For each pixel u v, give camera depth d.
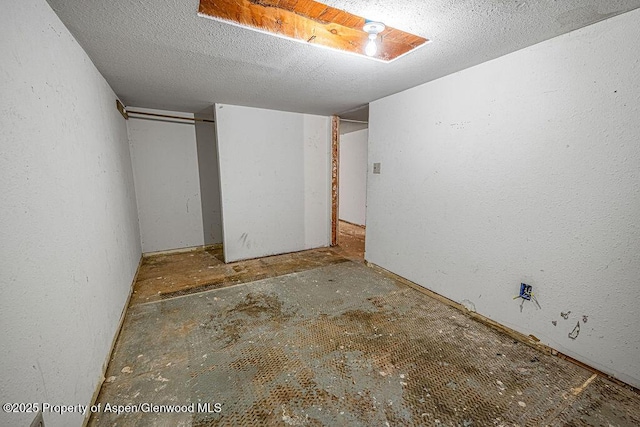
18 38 0.97
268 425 1.25
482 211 2.10
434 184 2.47
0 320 0.77
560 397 1.42
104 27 1.46
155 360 1.69
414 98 2.59
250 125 3.49
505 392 1.45
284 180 3.85
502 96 1.90
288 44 1.68
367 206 3.36
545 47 1.66
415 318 2.20
